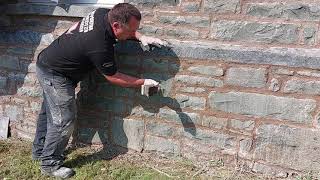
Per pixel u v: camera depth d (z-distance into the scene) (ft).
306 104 11.96
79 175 13.43
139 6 13.44
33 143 14.35
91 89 14.53
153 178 13.08
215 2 12.54
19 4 14.94
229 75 12.60
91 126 14.90
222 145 13.23
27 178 13.43
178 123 13.62
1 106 16.44
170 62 13.21
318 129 11.97
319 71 11.63
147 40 12.82
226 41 12.68
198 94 13.14
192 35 13.03
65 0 14.94
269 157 12.71
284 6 11.88
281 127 12.37
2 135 16.47
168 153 13.99
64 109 12.85
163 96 13.58
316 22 11.66
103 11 12.32
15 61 15.67
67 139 13.42
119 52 13.80
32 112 15.79
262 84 12.30
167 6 13.15
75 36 12.21
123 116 14.30
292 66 11.85
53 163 13.46
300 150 12.31
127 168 13.71
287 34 11.99
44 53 12.84
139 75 13.71
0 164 14.26
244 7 12.28
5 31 15.62
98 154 14.65
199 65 12.89
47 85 12.75
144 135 14.17
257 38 12.32
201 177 13.04
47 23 14.87
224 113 12.97
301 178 12.38
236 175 12.99
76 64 12.46
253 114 12.61
